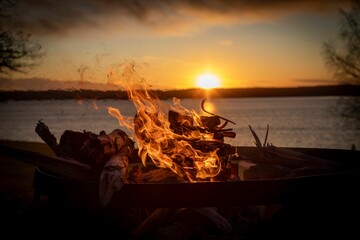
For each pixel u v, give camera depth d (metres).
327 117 65.31
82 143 3.18
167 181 3.24
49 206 3.32
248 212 3.31
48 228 3.22
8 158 13.20
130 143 3.39
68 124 43.50
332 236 2.97
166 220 3.06
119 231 3.21
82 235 3.18
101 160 3.12
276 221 3.03
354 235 2.96
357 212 2.99
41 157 3.19
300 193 2.72
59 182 2.92
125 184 2.71
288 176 3.28
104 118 53.12
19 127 54.62
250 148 4.29
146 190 2.68
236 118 60.53
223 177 3.30
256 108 107.25
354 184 2.84
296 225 3.01
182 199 2.66
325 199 2.78
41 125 3.43
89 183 2.81
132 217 3.27
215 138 3.46
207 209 3.08
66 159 3.23
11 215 4.58
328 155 3.98
